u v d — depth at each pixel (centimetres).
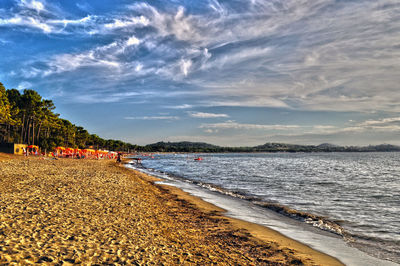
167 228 1094
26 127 7706
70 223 941
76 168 3472
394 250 992
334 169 6544
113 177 2736
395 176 4659
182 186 2731
